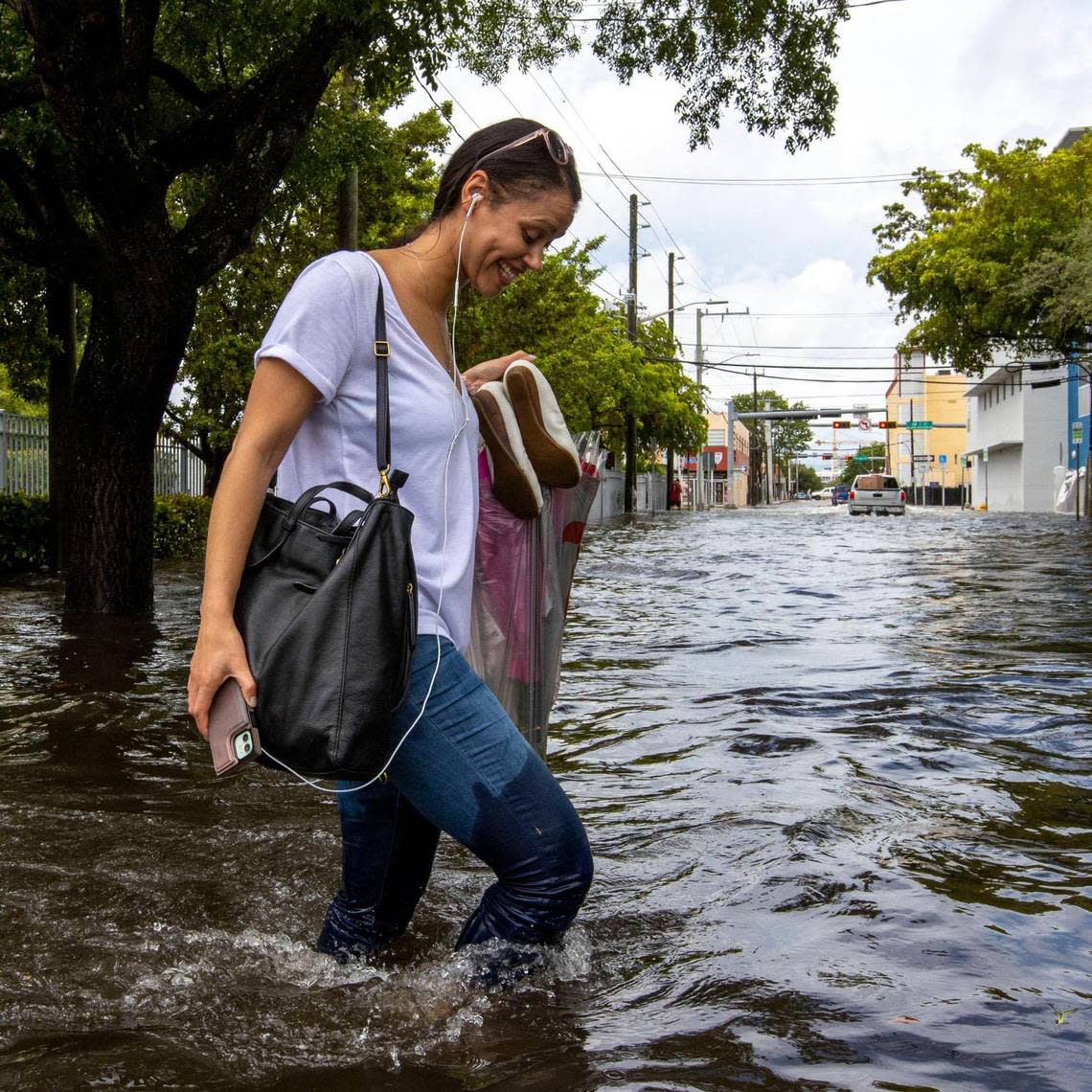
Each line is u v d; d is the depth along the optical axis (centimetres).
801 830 345
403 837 231
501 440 231
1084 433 4284
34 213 1023
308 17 915
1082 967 241
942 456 8200
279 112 898
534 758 204
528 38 1125
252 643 176
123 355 904
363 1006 216
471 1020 209
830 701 553
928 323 3344
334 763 172
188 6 1045
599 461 253
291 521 184
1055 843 333
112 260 887
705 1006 220
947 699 553
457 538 202
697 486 7244
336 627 175
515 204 201
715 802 379
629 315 4556
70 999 220
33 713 532
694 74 1151
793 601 1056
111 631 818
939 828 348
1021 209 3016
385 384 193
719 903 282
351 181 1608
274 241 1831
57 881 297
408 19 870
